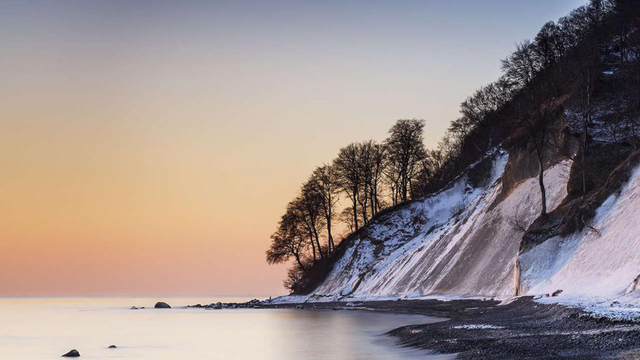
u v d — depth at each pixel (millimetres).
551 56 107500
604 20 98250
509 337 35656
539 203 75375
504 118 115562
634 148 65625
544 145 79562
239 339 56281
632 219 52062
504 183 85375
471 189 119312
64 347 52875
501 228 79625
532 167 80625
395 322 63594
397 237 122625
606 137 69750
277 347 47062
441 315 63781
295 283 155375
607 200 58500
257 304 145750
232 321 84750
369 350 40625
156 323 84312
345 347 44000
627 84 73750
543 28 111875
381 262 117312
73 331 71125
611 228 54281
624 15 93875
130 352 47688
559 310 41750
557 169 75625
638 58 77375
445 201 122000
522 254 62656
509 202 81625
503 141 116375
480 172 119125
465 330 42406
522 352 30438
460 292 78750
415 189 147875
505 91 123125
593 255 53750
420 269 96625
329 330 59906
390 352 38250
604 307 40188
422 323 56875
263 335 59219
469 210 97812
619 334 30641
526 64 109750
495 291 70375
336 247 137125
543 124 69812
